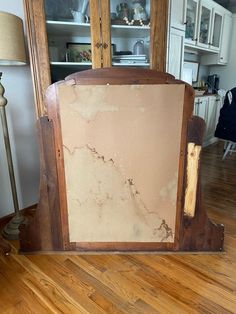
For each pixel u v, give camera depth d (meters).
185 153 1.32
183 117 1.26
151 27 1.83
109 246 1.50
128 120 1.27
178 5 2.66
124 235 1.47
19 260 1.48
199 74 4.45
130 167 1.34
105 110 1.26
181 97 1.23
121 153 1.32
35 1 1.55
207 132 3.97
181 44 2.86
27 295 1.24
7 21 1.32
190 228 1.45
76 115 1.27
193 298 1.21
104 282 1.31
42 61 1.66
